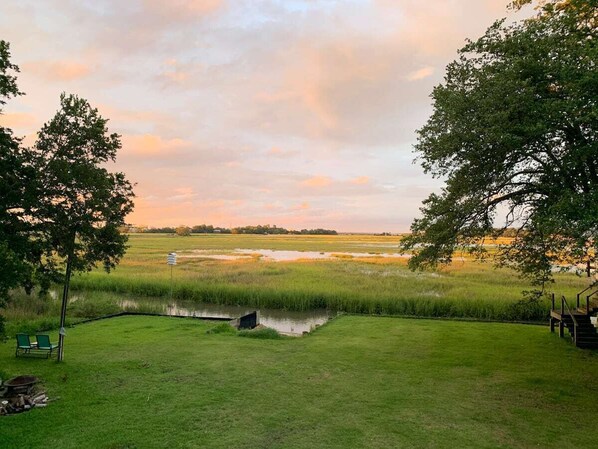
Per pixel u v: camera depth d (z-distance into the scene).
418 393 8.45
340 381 9.20
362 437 6.46
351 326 15.95
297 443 6.25
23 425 6.81
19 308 19.11
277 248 83.88
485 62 8.84
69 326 15.87
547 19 8.62
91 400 7.94
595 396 8.27
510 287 27.33
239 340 13.38
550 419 7.17
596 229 6.80
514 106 7.54
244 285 28.44
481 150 8.24
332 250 79.62
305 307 24.39
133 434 6.51
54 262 9.62
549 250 10.46
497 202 9.97
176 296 28.28
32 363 10.44
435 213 9.83
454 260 51.41
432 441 6.33
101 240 10.27
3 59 7.85
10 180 8.23
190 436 6.46
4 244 7.26
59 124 9.45
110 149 10.21
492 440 6.38
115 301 23.88
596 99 6.68
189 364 10.46
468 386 8.88
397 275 35.66
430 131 9.64
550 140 8.43
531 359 11.01
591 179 7.96
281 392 8.47
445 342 13.09
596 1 8.05
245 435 6.50
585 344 12.30
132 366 10.23
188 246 84.38
